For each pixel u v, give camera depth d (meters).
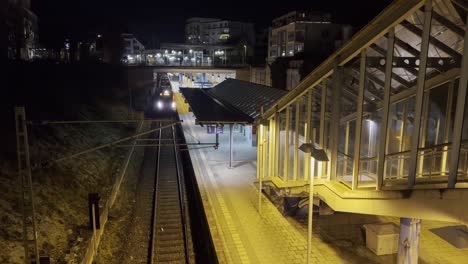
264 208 17.41
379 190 9.90
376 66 11.11
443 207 7.82
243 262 12.70
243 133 34.56
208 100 36.25
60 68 44.78
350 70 12.28
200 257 14.84
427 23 8.41
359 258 12.77
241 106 29.00
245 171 23.30
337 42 53.62
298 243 13.98
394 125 14.32
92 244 14.21
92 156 24.19
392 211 9.41
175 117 47.00
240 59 80.25
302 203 15.76
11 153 18.19
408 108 12.70
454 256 12.63
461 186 7.92
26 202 14.92
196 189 20.95
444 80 11.19
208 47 82.69
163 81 80.69
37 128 22.69
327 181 12.88
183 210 19.58
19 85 31.28
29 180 10.28
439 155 12.25
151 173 26.66
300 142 17.84
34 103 28.42
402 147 12.78
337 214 16.59
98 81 50.78
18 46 41.88
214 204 17.86
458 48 10.70
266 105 24.38
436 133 12.69
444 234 13.81
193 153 27.64
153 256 14.61
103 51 72.75
